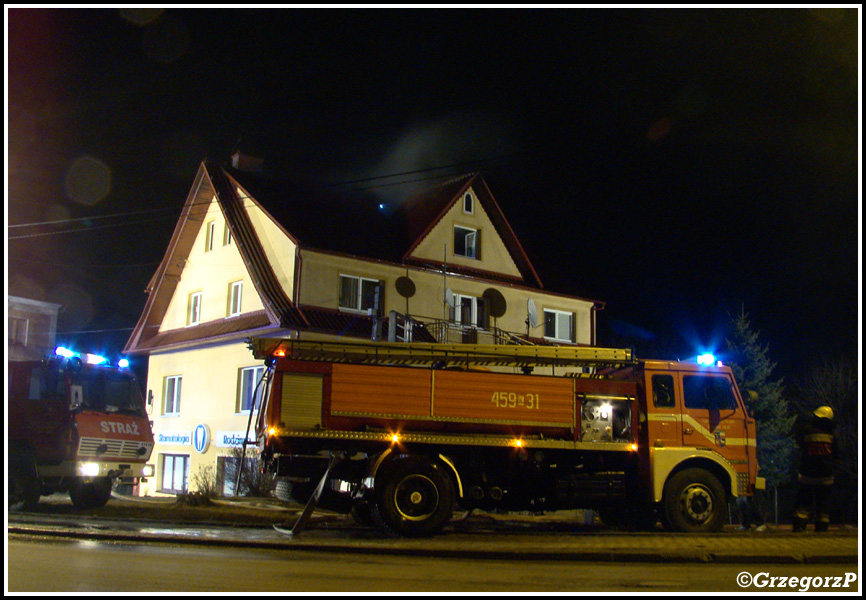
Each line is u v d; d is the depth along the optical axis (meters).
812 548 10.19
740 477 12.95
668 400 12.92
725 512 12.70
